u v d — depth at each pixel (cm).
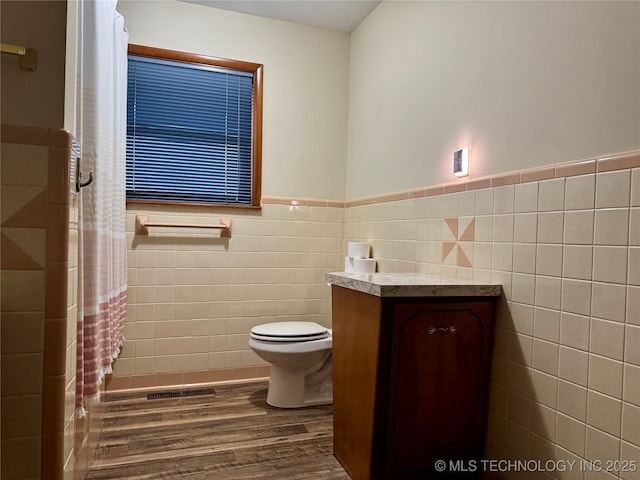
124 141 231
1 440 111
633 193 122
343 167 319
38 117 115
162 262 275
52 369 114
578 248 138
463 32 197
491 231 176
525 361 157
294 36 306
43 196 113
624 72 125
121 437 206
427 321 160
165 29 276
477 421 171
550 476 145
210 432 214
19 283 112
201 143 291
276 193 301
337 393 192
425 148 225
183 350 280
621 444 123
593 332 132
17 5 115
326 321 314
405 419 159
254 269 296
